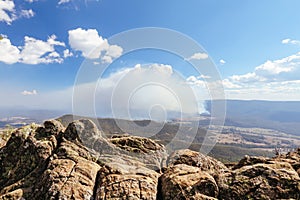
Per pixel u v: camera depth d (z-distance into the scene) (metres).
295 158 18.62
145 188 15.68
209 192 15.06
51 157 18.73
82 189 15.52
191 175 16.19
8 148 20.61
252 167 16.08
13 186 17.75
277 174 15.23
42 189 15.93
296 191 14.45
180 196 14.86
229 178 15.80
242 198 14.63
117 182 15.89
